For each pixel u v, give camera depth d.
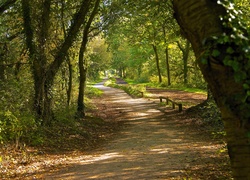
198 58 2.78
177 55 49.31
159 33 27.94
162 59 53.97
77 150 11.73
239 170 2.61
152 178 6.87
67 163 9.31
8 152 9.62
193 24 2.75
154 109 25.06
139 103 30.45
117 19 19.58
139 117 21.41
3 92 12.89
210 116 16.19
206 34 2.65
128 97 38.31
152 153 9.94
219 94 2.66
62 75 19.41
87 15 19.48
